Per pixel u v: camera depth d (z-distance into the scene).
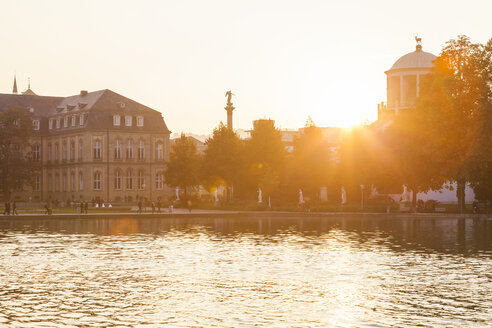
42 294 25.02
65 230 57.16
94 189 130.50
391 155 84.62
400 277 28.61
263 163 98.94
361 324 20.22
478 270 30.59
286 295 24.62
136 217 77.81
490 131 70.88
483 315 21.31
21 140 128.38
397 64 125.31
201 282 27.52
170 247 41.47
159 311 22.03
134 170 134.38
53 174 139.12
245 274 29.66
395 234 50.59
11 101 140.25
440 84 74.06
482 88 72.50
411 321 20.56
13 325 20.22
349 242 44.09
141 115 135.25
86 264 33.16
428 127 73.31
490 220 69.06
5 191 126.19
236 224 65.62
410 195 106.44
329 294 24.81
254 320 20.73
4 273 30.19
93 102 133.00
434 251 38.34
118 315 21.47
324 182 101.69
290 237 48.53
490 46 74.50
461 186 78.31
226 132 105.25
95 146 130.62
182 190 138.00
